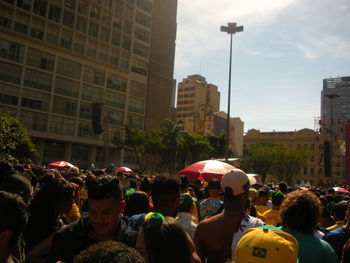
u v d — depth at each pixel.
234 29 30.55
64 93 60.09
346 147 35.12
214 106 139.25
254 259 2.32
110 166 13.09
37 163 56.59
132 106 72.56
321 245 3.28
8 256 2.60
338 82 194.38
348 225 4.23
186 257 2.22
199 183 11.37
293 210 3.42
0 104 52.38
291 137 130.38
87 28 63.59
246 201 3.73
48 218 3.84
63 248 3.15
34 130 56.00
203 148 66.75
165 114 84.69
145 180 7.70
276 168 88.06
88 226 3.23
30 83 55.91
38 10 57.53
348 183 34.75
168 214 3.94
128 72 70.69
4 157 26.84
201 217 5.98
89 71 64.25
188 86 137.38
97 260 1.50
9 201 2.63
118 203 3.11
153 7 83.56
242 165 88.25
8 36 53.53
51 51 58.41
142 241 2.33
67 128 60.41
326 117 190.38
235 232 3.53
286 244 2.37
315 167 120.06
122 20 69.75
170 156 63.25
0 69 52.69
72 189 4.08
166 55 86.12
